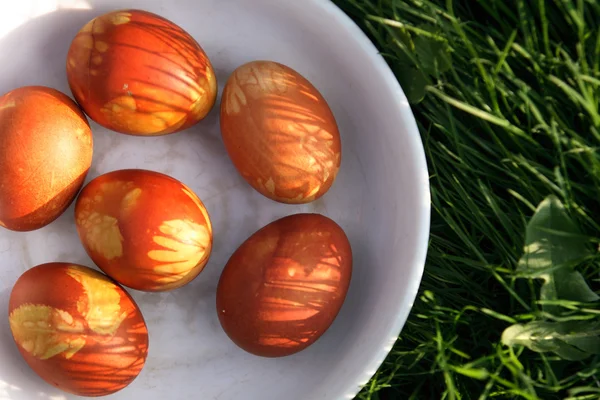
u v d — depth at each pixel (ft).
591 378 1.38
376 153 1.42
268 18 1.43
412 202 1.35
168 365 1.41
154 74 1.30
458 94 1.38
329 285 1.31
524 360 1.40
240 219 1.43
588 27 1.38
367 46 1.37
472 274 1.43
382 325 1.34
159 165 1.42
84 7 1.40
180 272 1.31
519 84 1.36
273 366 1.41
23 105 1.29
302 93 1.33
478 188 1.41
